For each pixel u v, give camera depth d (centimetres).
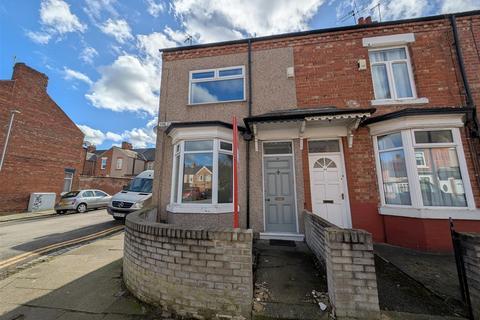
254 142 673
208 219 615
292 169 653
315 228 457
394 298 306
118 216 976
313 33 712
